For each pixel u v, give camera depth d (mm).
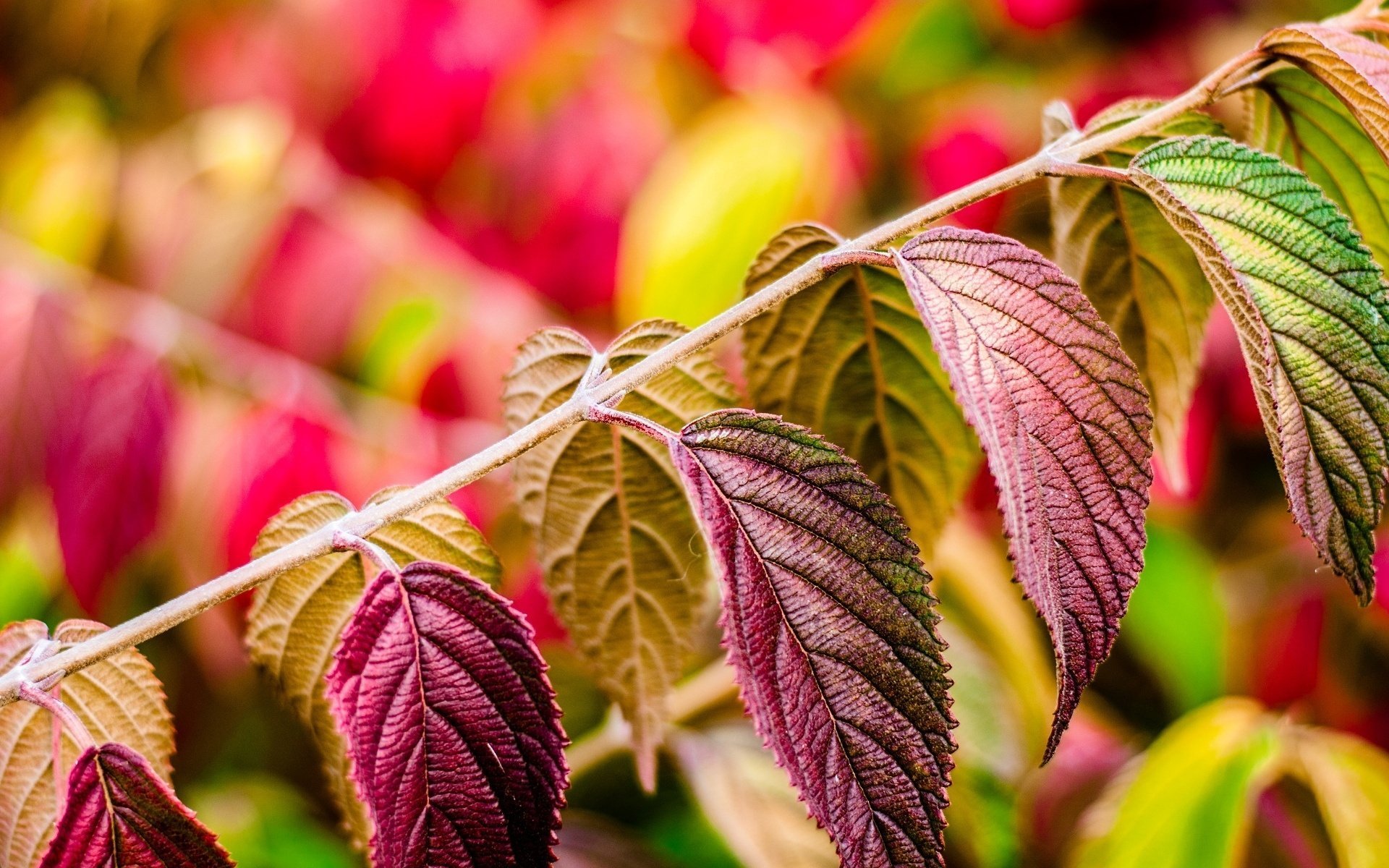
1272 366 477
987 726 709
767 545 476
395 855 479
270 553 500
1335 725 803
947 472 550
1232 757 649
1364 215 526
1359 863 639
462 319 831
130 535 736
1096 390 474
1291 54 500
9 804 509
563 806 481
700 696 739
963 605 756
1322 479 478
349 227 875
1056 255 546
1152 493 797
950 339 472
